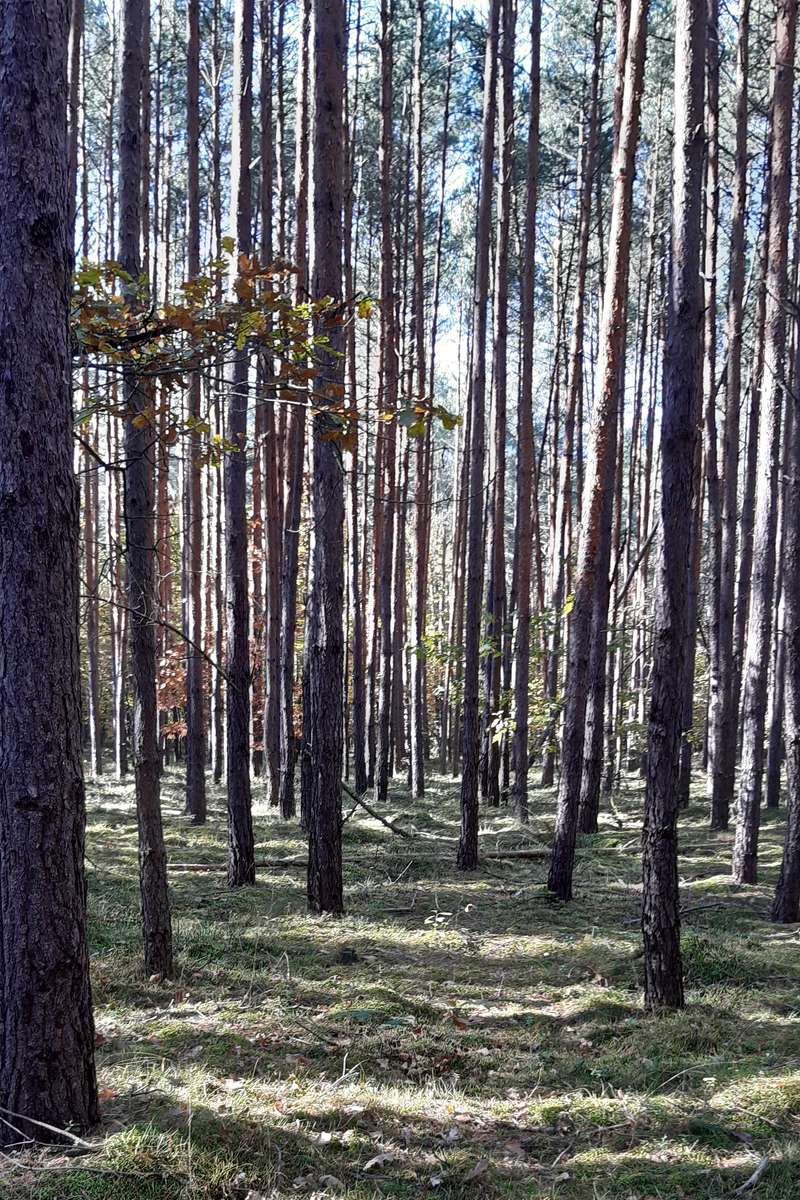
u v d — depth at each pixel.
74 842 4.05
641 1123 4.78
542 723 17.92
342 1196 4.02
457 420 5.09
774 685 17.52
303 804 14.33
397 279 22.75
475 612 12.13
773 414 10.79
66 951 4.05
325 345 6.00
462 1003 6.83
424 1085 5.38
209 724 27.95
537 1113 4.99
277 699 17.58
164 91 25.03
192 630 18.16
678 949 6.46
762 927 8.92
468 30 21.84
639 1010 6.48
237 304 4.89
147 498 6.73
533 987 7.23
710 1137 4.55
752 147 21.22
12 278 3.86
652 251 23.59
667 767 6.41
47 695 3.92
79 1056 4.12
